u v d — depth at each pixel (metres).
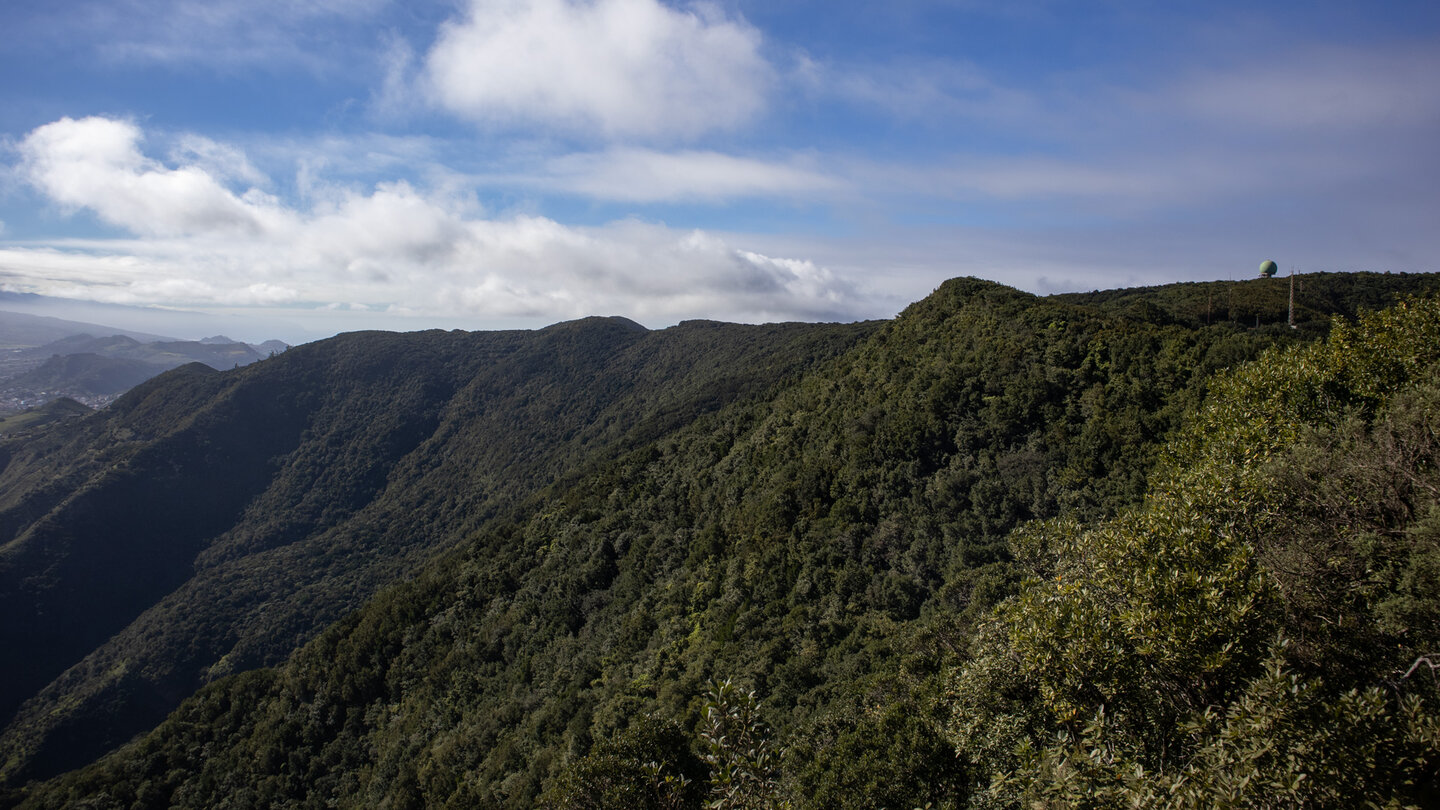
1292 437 13.16
